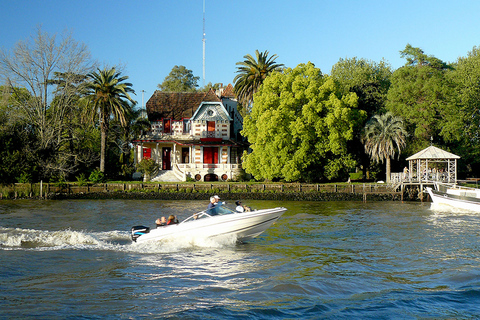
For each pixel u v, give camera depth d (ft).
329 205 134.62
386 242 64.59
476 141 200.34
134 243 61.46
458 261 52.03
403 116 186.39
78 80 188.14
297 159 167.84
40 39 178.70
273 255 55.01
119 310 34.14
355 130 179.93
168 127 212.02
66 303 35.65
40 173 172.76
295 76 176.55
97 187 165.37
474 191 113.50
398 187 157.99
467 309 35.50
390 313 34.42
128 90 190.80
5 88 174.50
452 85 186.80
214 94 208.13
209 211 61.46
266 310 34.55
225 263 50.39
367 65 237.45
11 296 37.37
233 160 211.82
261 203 142.72
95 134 224.53
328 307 35.50
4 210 113.39
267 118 169.78
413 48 195.83
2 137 169.58
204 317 32.89
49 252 55.52
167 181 185.68
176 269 47.44
